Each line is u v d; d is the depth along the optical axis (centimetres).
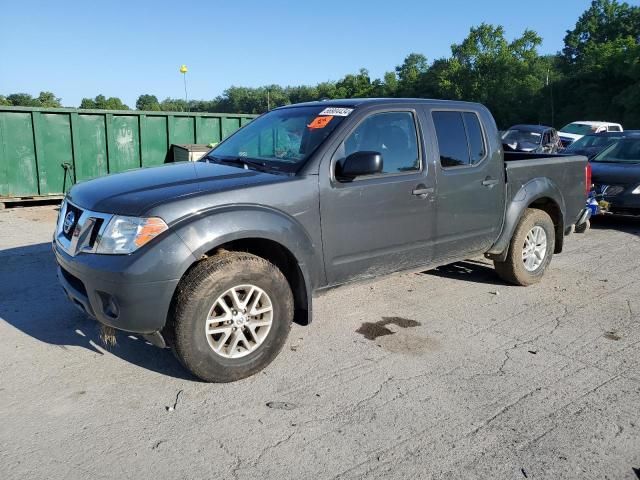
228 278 354
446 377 389
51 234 818
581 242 833
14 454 294
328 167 409
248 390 366
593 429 327
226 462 292
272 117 496
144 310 335
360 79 8050
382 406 349
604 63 4584
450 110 500
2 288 559
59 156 1045
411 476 283
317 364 406
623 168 941
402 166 455
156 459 293
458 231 506
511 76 5447
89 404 345
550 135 1805
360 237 430
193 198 351
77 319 480
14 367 391
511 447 309
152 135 1151
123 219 339
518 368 405
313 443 309
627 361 420
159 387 367
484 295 567
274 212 378
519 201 559
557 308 533
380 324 486
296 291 407
